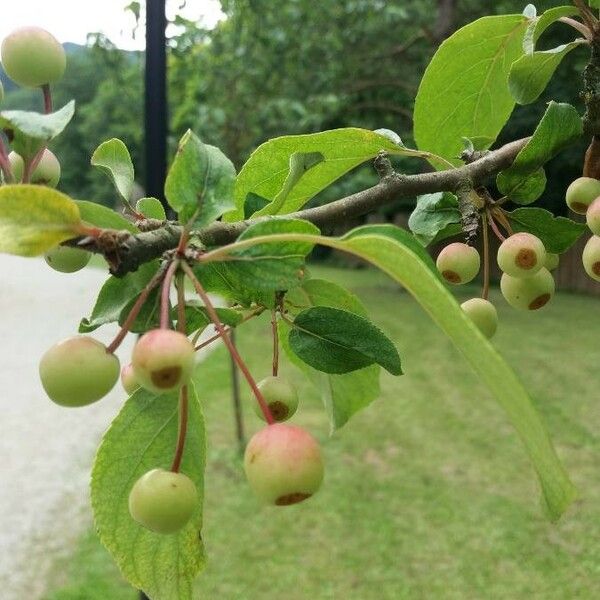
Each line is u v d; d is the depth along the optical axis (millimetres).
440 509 5559
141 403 1214
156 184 3203
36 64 1214
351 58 11445
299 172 1278
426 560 4883
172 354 902
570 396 8578
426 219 1594
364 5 10062
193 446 1226
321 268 24406
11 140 1085
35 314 16891
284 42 8781
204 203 1014
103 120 31109
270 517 5500
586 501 5633
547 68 1542
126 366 1284
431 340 12141
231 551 5039
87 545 5180
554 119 1439
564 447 6805
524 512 5465
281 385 1265
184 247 1010
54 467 6758
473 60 1875
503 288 1531
